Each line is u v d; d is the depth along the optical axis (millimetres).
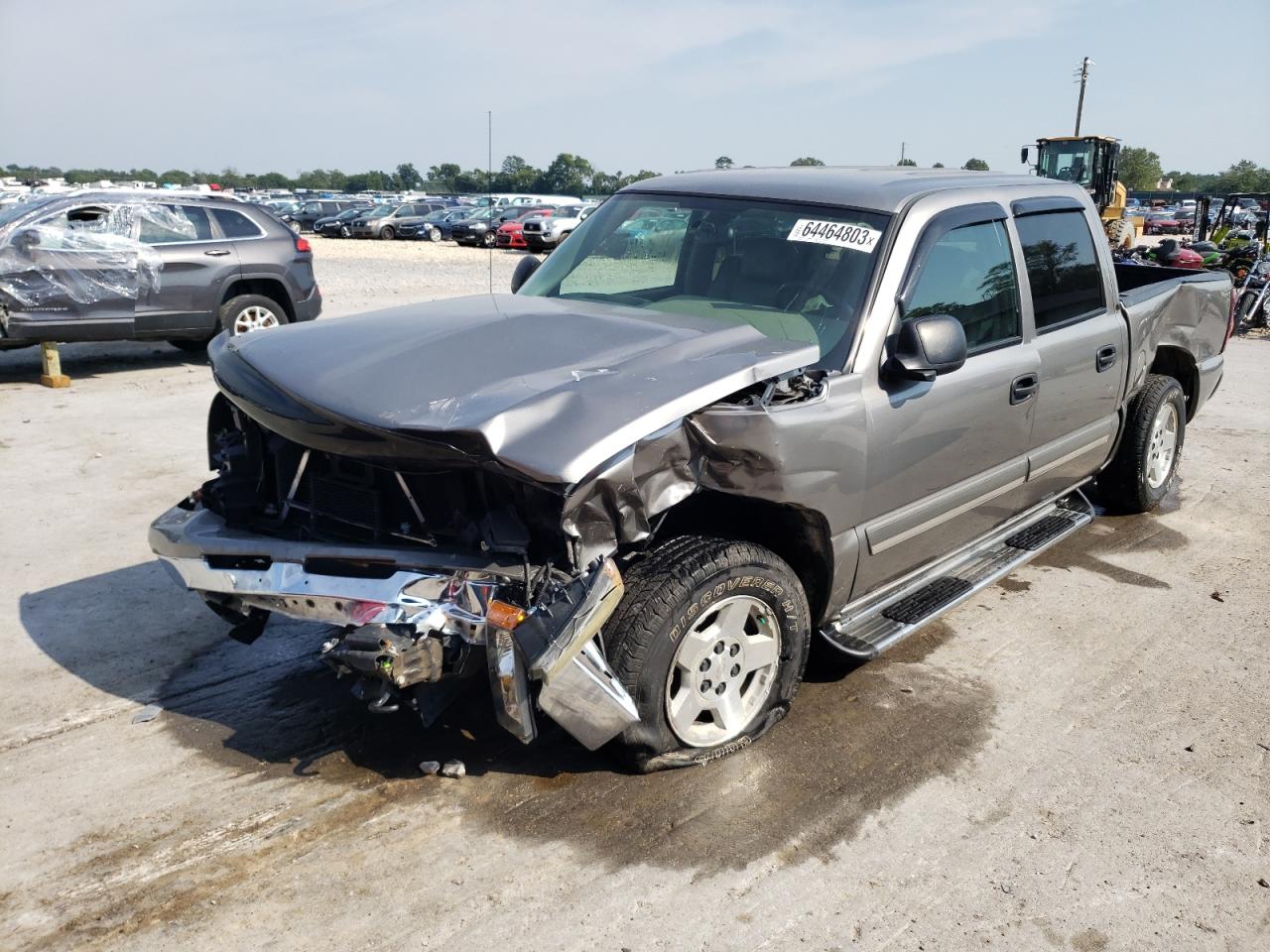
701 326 3500
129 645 4273
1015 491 4609
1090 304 4965
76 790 3234
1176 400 6082
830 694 3953
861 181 4160
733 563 3191
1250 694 4047
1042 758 3549
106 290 9547
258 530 3395
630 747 3180
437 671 2893
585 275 4332
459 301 4078
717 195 4297
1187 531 5980
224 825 3064
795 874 2895
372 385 3021
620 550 3211
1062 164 26375
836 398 3375
